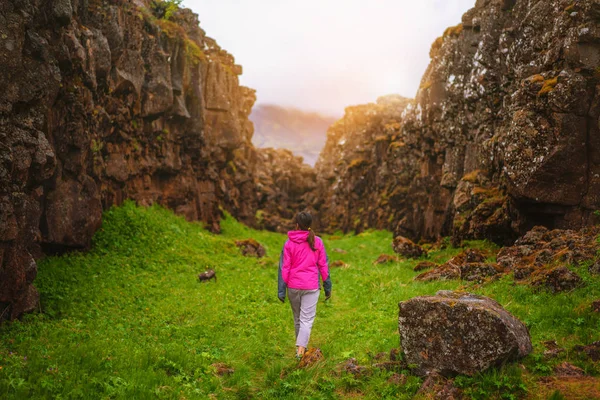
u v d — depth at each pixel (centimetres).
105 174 1752
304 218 667
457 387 495
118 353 632
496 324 504
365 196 4756
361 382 543
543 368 500
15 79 841
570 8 1254
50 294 973
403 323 566
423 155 2727
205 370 599
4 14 836
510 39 1712
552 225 1295
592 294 718
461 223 1703
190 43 2669
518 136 1276
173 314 927
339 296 1142
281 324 874
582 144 1185
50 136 1195
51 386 488
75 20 1345
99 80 1568
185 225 2309
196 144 2709
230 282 1323
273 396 533
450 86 2217
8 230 780
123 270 1310
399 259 1683
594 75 1185
